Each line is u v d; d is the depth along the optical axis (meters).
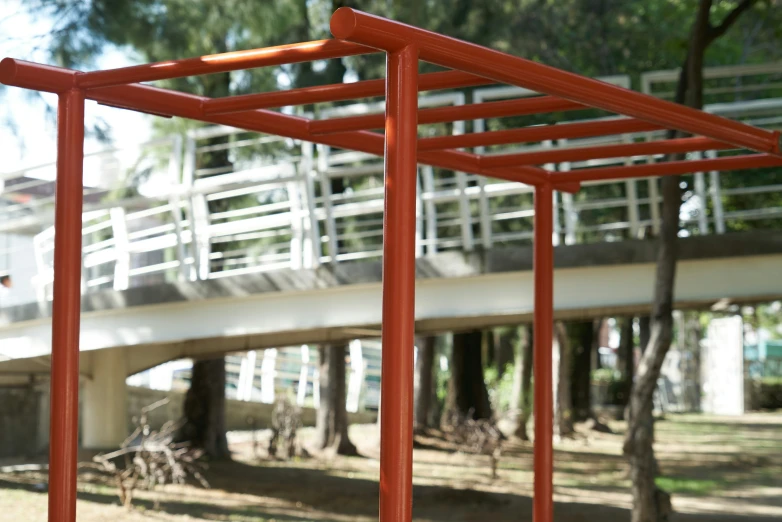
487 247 11.32
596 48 14.26
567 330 21.92
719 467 17.00
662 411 35.75
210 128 13.16
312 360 27.98
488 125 14.04
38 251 13.12
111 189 15.49
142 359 15.41
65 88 3.94
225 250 16.50
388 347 2.83
